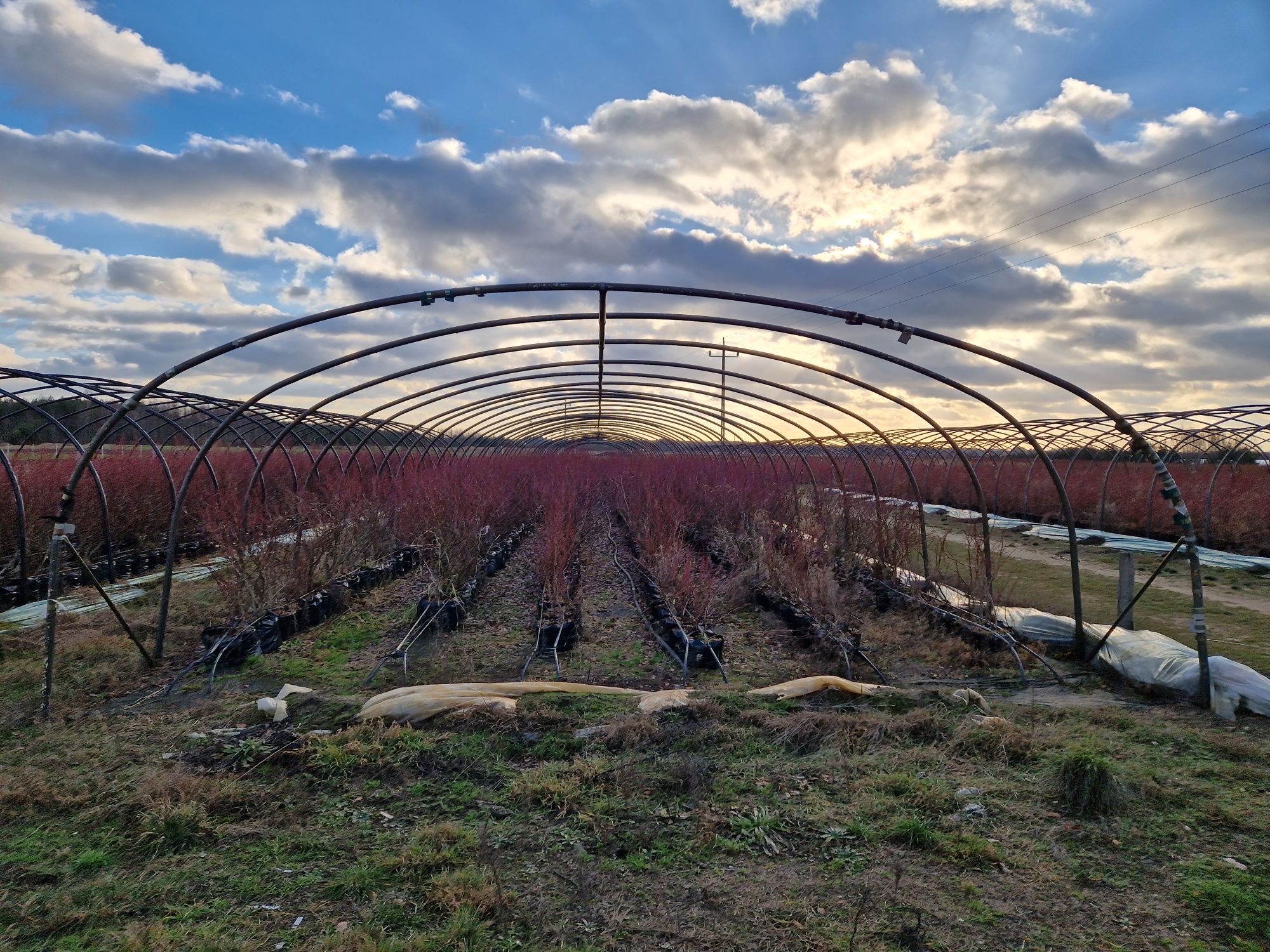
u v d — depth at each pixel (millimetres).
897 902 3316
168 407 13094
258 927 3127
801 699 5820
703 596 8344
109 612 8617
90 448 5898
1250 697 5715
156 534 12875
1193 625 5918
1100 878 3523
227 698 6020
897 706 5645
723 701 5711
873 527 11688
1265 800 4285
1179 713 5805
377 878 3477
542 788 4285
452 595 9031
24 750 4969
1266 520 14047
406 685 6465
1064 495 7332
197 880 3475
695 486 16812
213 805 4137
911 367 7633
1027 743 4891
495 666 7191
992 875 3543
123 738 5141
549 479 18578
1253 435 14828
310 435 23891
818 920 3189
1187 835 3914
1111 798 4137
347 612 9172
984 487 22453
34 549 10594
